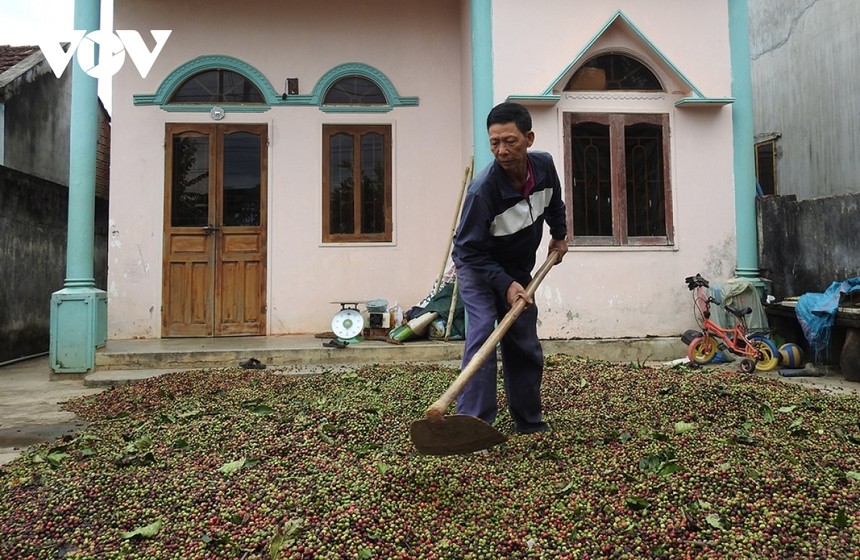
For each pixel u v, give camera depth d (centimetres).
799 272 601
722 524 192
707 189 613
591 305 597
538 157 286
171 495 226
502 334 250
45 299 761
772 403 340
